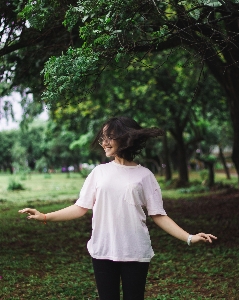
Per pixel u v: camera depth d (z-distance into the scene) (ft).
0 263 22.35
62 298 16.76
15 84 27.32
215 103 62.54
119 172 10.01
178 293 17.63
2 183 124.16
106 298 9.83
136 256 9.67
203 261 22.91
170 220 9.99
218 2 15.56
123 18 15.57
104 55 15.70
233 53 23.54
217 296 16.98
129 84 58.80
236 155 34.50
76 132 76.84
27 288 18.37
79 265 22.35
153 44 16.96
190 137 117.19
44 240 29.32
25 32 22.48
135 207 9.79
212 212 40.81
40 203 56.80
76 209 10.19
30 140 217.15
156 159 149.79
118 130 10.24
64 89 13.98
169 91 62.23
